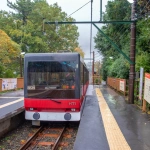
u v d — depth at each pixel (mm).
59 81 9000
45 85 9023
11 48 26812
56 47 37875
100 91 22438
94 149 5281
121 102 13562
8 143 7504
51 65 9078
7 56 26672
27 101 9047
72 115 8891
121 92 19812
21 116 10258
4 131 8312
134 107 11555
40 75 9078
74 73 8984
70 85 8945
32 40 34062
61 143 7523
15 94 20062
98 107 11539
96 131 6879
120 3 22047
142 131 6859
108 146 5492
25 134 8727
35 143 7535
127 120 8398
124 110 10594
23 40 34438
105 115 9367
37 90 9023
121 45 24547
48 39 38000
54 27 36500
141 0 14750
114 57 31562
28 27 34969
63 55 9086
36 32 35406
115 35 24984
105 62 40781
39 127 9688
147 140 5965
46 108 8953
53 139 8062
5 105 12914
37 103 8961
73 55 9047
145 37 14141
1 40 25250
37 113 8953
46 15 35625
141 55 14375
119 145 5562
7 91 23344
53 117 8922
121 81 19531
